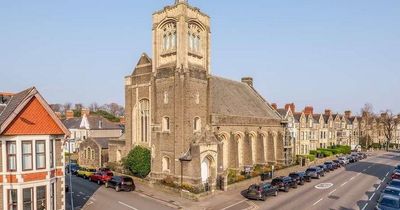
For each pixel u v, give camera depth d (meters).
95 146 53.16
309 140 80.50
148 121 43.81
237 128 45.75
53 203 23.34
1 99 25.89
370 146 111.62
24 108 21.89
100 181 40.59
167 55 41.12
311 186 42.16
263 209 30.44
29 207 21.84
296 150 74.62
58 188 24.03
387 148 108.12
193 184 36.06
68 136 24.44
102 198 33.25
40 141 22.53
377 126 119.50
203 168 38.28
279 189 38.16
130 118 46.09
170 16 40.62
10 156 21.39
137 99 45.41
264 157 51.72
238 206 31.36
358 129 112.25
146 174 41.84
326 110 95.44
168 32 41.31
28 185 21.67
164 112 40.44
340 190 39.53
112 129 80.50
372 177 49.47
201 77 40.84
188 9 40.16
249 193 33.81
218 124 41.88
